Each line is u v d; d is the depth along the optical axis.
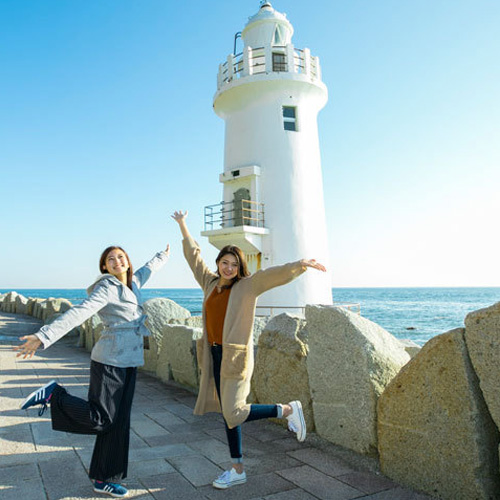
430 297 111.19
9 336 13.88
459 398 2.98
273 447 4.09
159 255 4.01
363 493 3.15
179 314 8.88
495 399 2.81
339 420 4.00
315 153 18.92
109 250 3.37
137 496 3.08
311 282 17.33
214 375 3.43
